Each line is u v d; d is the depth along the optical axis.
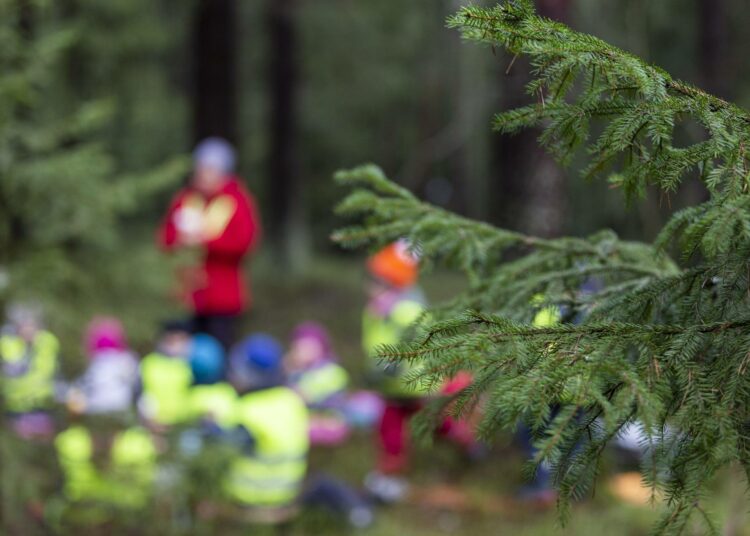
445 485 7.08
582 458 1.49
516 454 7.37
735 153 1.36
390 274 6.60
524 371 1.45
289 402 5.75
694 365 1.43
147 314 5.33
